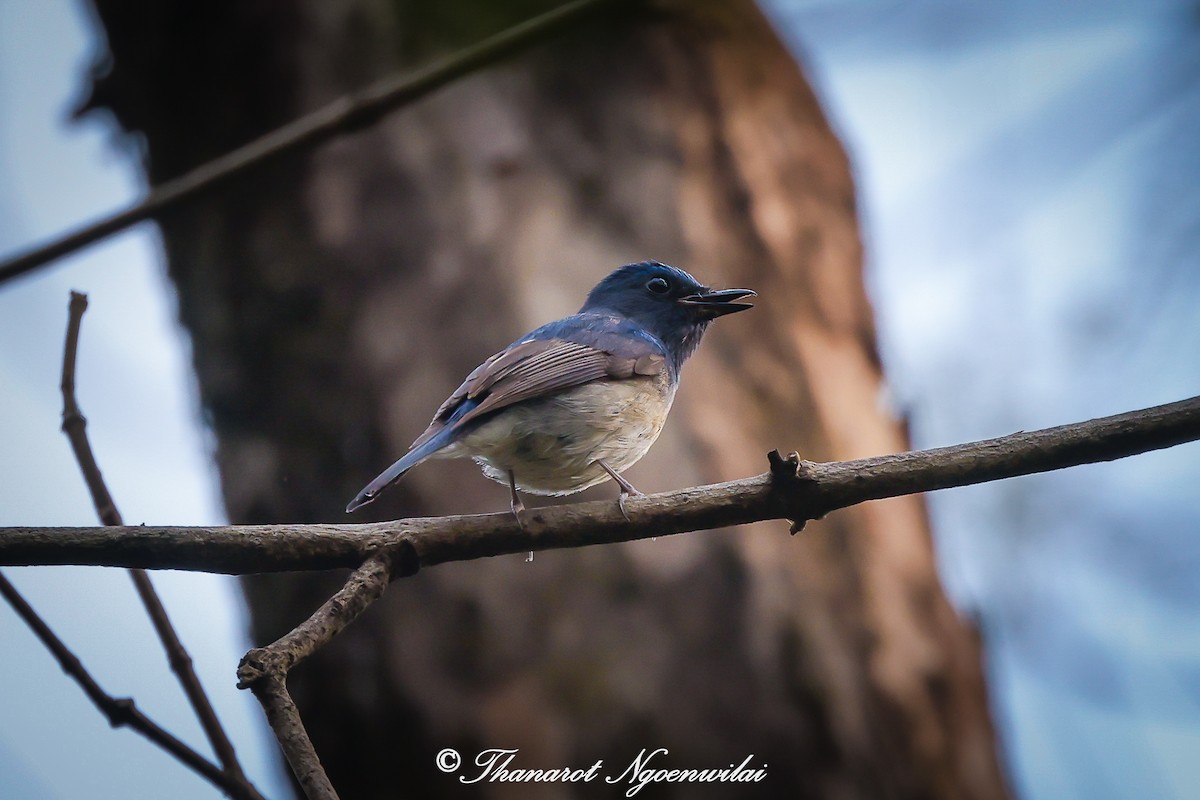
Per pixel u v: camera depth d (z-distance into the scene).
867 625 11.35
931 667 11.43
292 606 11.62
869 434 12.48
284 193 12.21
